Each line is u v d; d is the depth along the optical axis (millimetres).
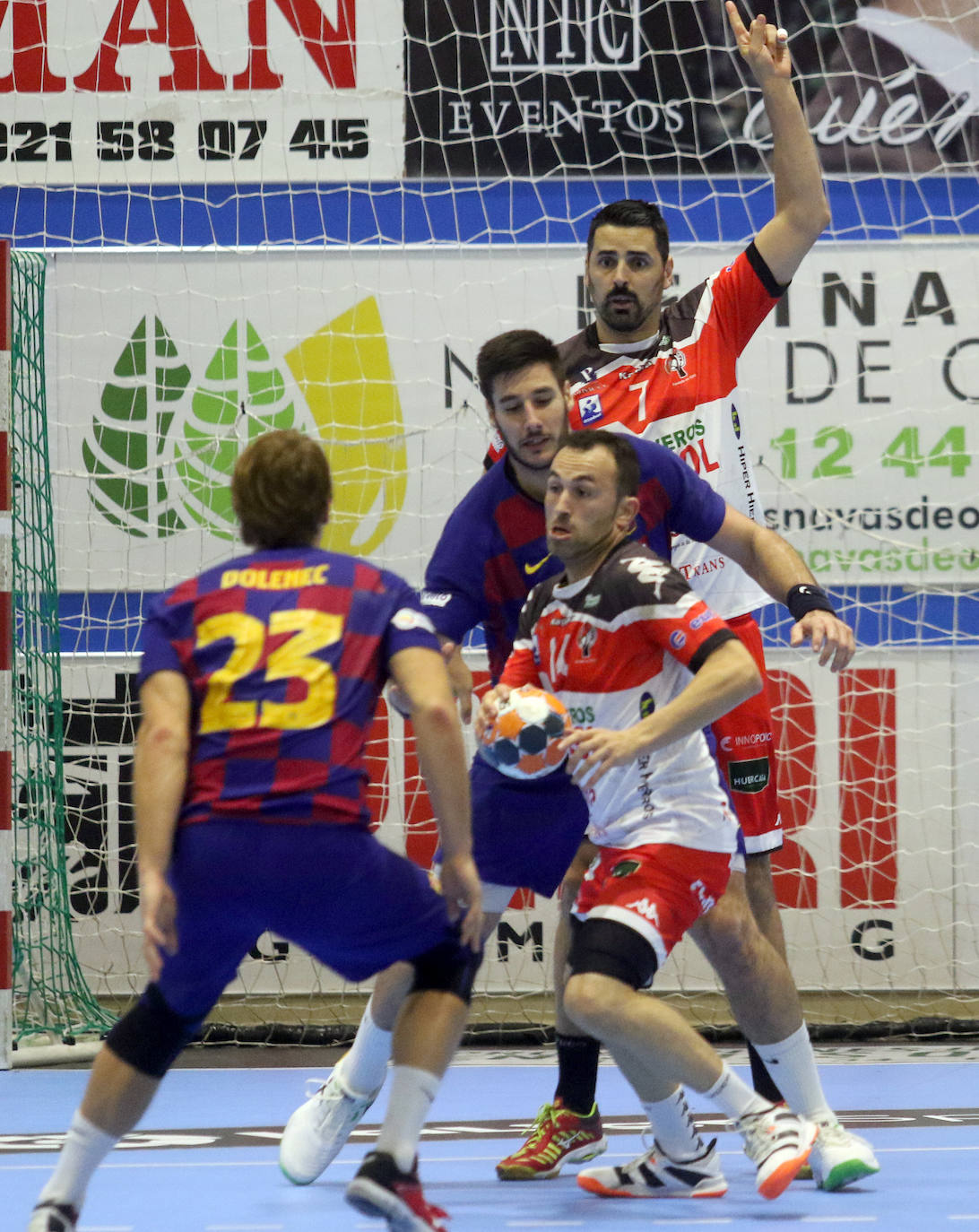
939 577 25594
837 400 25812
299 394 26141
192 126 26375
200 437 26016
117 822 25109
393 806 25359
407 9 26391
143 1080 9469
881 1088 18531
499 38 26312
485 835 13164
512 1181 13352
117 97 26359
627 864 11516
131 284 26078
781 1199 12477
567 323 26297
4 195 26297
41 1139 15477
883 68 26109
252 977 24891
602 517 11734
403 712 10977
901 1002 24891
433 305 26203
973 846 25188
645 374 15734
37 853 23000
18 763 23859
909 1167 13805
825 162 26203
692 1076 11289
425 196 26406
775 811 15281
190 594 9758
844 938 25016
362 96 26375
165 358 26062
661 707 11570
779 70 15570
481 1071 20062
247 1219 11625
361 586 9750
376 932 9383
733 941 12438
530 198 26406
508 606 13945
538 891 13438
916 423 25781
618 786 11680
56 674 22906
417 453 26047
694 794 11625
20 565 23297
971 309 25875
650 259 15336
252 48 26359
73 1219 9312
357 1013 24094
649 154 26281
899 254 25906
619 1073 20016
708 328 15938
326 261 26203
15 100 26281
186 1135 15641
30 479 23422
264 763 9109
